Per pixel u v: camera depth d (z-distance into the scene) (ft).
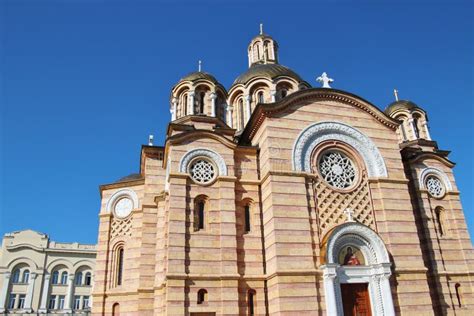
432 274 97.66
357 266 84.99
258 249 87.20
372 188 94.89
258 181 92.94
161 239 97.25
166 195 95.91
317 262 83.51
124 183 116.37
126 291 104.83
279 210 85.40
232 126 123.34
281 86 122.93
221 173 90.33
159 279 93.45
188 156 90.02
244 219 89.81
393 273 86.69
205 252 83.30
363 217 91.50
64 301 226.79
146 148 108.27
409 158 108.68
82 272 235.81
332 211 89.92
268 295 83.30
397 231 91.40
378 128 101.81
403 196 95.81
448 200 108.88
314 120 96.84
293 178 89.15
